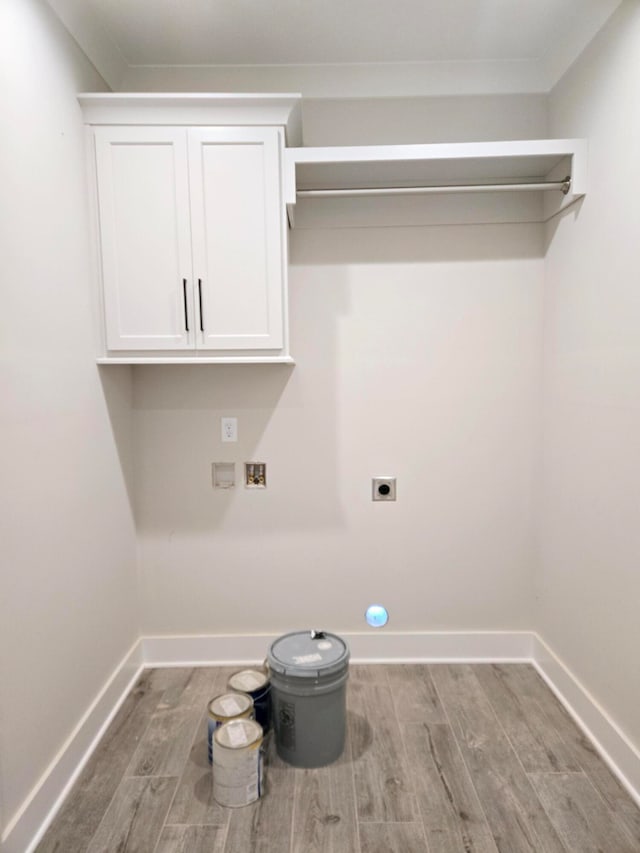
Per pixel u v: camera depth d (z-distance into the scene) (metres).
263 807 1.58
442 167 2.10
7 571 1.38
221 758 1.57
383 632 2.43
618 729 1.72
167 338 1.97
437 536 2.40
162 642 2.41
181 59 2.15
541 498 2.34
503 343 2.33
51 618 1.61
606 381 1.79
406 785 1.66
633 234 1.63
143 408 2.34
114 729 1.96
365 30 1.97
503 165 2.10
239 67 2.21
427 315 2.32
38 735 1.52
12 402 1.41
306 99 2.25
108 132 1.90
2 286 1.37
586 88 1.91
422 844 1.45
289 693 1.70
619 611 1.72
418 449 2.37
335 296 2.32
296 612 2.42
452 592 2.42
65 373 1.72
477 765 1.75
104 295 1.96
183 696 2.17
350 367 2.34
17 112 1.45
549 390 2.25
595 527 1.87
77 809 1.58
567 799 1.60
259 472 2.38
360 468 2.38
